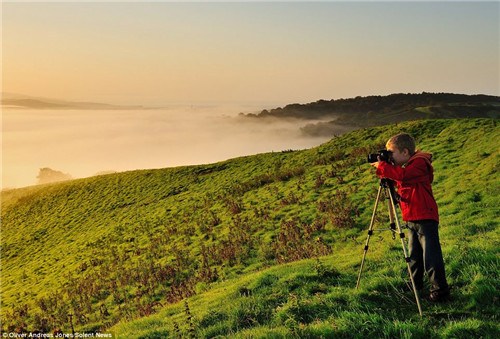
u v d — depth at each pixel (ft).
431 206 25.70
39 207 219.82
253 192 132.46
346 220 78.64
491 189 66.64
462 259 30.96
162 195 174.19
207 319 30.48
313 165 142.72
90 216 180.96
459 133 118.21
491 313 23.16
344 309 26.53
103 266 105.81
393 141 26.89
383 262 36.11
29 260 148.15
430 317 23.57
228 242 88.43
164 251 101.19
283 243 76.84
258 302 31.40
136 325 35.09
